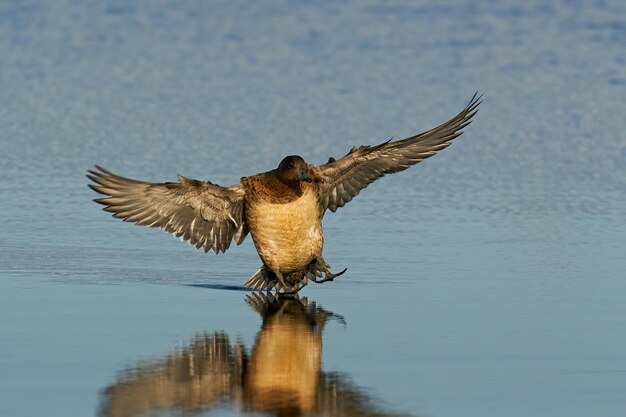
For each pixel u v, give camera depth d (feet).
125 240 51.24
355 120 72.08
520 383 33.65
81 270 46.47
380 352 36.40
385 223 53.93
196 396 32.55
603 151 66.49
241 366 35.09
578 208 56.13
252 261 48.78
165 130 70.74
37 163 64.08
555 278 45.19
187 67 86.48
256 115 73.67
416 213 55.52
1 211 55.36
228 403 32.09
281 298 43.27
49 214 55.01
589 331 38.47
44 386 33.17
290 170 43.06
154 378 33.94
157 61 88.02
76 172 62.44
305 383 33.63
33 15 101.40
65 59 88.43
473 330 38.65
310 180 42.96
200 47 92.02
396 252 49.34
